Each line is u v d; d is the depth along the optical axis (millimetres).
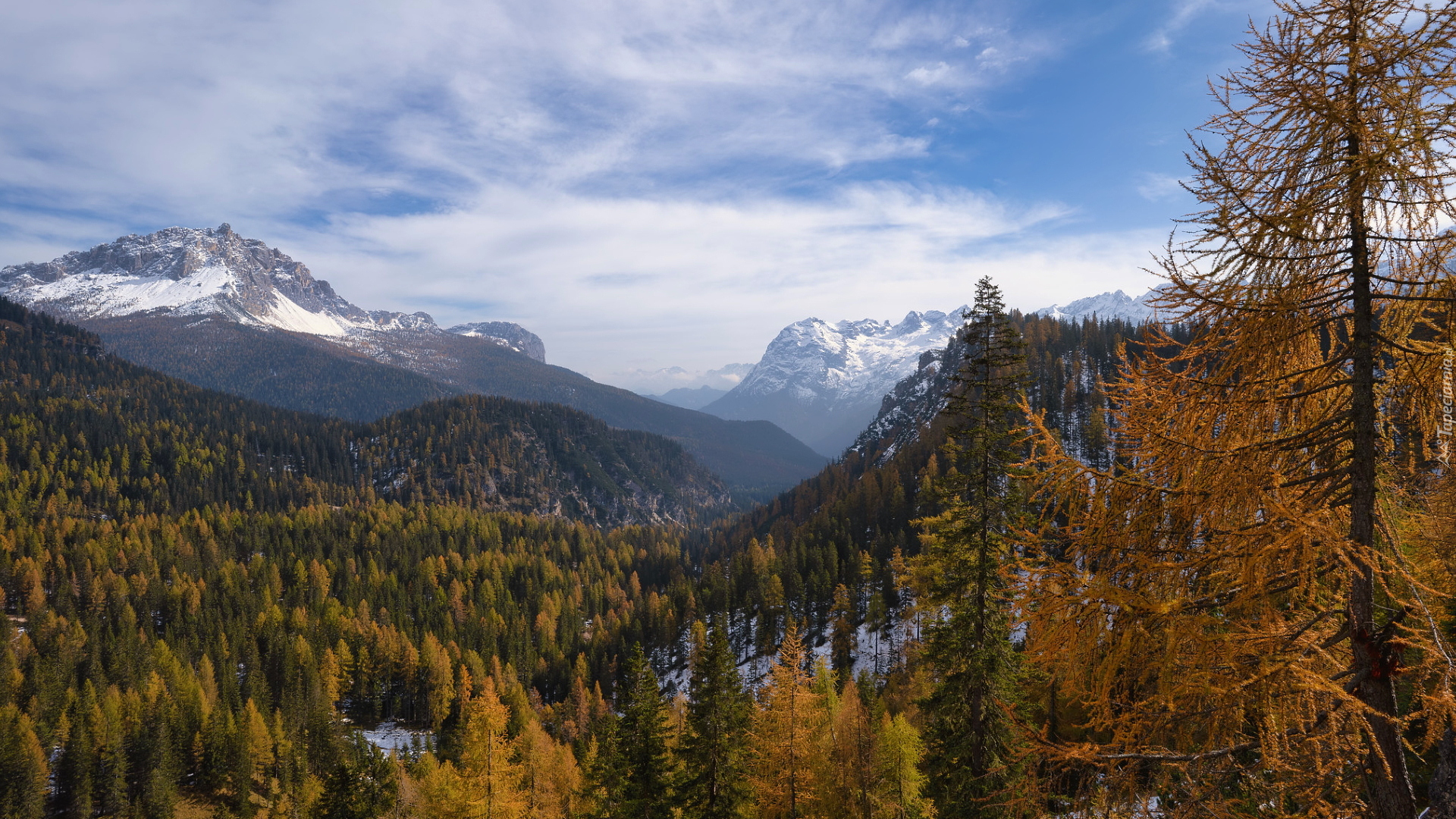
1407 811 5934
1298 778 6270
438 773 32844
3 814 71500
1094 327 166750
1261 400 6727
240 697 98438
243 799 75188
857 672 78250
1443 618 6852
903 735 26328
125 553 152750
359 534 194000
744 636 110688
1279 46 6676
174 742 82062
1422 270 6125
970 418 18219
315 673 102375
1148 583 6691
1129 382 7367
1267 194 6469
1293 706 6320
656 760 27844
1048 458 7609
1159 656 6500
